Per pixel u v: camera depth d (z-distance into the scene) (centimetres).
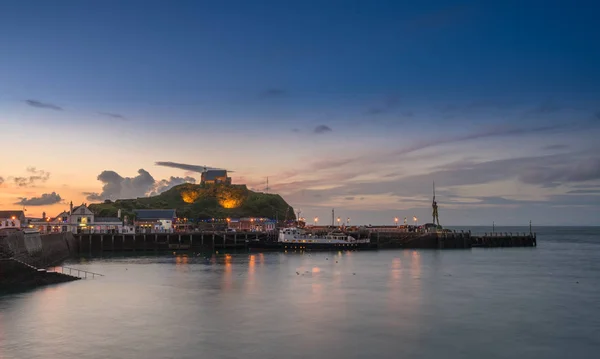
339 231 19075
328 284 8025
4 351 4400
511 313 5972
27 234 9025
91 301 6425
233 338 4844
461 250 16475
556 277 9094
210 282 8150
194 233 16075
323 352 4469
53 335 4875
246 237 16375
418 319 5650
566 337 4997
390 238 17212
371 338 4897
